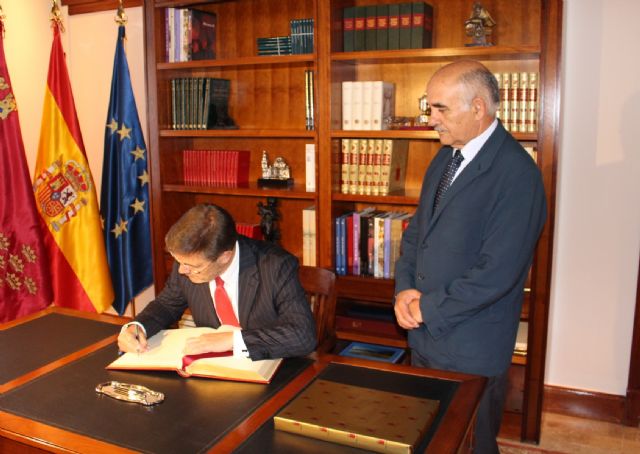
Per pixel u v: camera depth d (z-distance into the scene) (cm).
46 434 131
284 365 166
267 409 141
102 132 377
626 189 273
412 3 265
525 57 263
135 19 354
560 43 234
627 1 260
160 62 309
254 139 333
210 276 165
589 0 265
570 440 277
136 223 336
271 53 296
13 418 138
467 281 184
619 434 282
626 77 265
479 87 185
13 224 324
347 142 285
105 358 171
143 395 146
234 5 324
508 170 186
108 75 369
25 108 366
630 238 276
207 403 144
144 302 380
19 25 358
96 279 334
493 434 202
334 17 272
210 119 313
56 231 332
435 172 208
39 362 170
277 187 313
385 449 122
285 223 334
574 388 298
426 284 200
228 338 166
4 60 315
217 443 126
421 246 204
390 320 287
